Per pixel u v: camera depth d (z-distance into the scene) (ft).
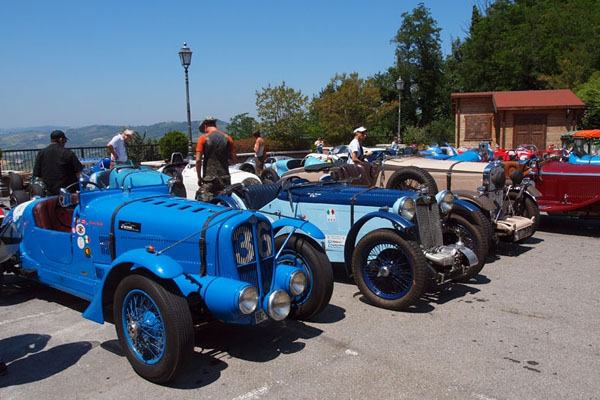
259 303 13.01
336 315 16.78
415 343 14.37
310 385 11.94
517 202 27.68
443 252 17.85
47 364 13.19
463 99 90.79
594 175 28.71
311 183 21.67
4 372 12.62
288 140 101.30
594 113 90.48
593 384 11.92
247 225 13.16
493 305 17.63
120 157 32.32
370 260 17.74
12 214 18.86
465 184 25.30
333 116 115.65
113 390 11.78
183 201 15.33
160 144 72.08
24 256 17.98
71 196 15.90
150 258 11.89
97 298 13.06
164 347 11.49
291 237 16.06
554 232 30.96
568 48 114.73
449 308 17.37
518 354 13.61
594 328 15.40
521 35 120.37
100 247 15.12
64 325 15.92
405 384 11.95
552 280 20.59
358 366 12.93
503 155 66.49
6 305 17.85
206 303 12.17
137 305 12.40
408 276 17.06
